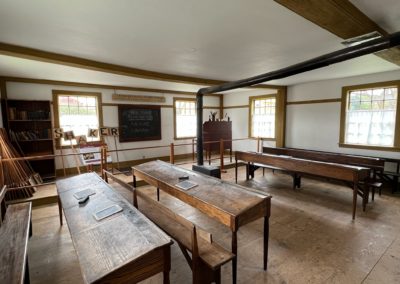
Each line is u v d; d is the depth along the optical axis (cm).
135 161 705
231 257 181
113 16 220
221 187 261
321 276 220
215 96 880
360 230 308
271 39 291
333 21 217
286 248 268
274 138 729
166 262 153
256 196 227
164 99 755
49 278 224
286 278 218
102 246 152
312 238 290
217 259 178
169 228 229
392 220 338
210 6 204
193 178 303
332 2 185
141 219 187
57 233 310
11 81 504
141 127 711
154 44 301
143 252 143
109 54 342
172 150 543
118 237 162
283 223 332
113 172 593
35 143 548
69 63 349
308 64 284
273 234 301
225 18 229
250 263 241
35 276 227
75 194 257
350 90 546
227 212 200
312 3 183
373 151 518
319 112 608
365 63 415
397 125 480
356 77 532
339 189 487
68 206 225
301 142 654
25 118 509
